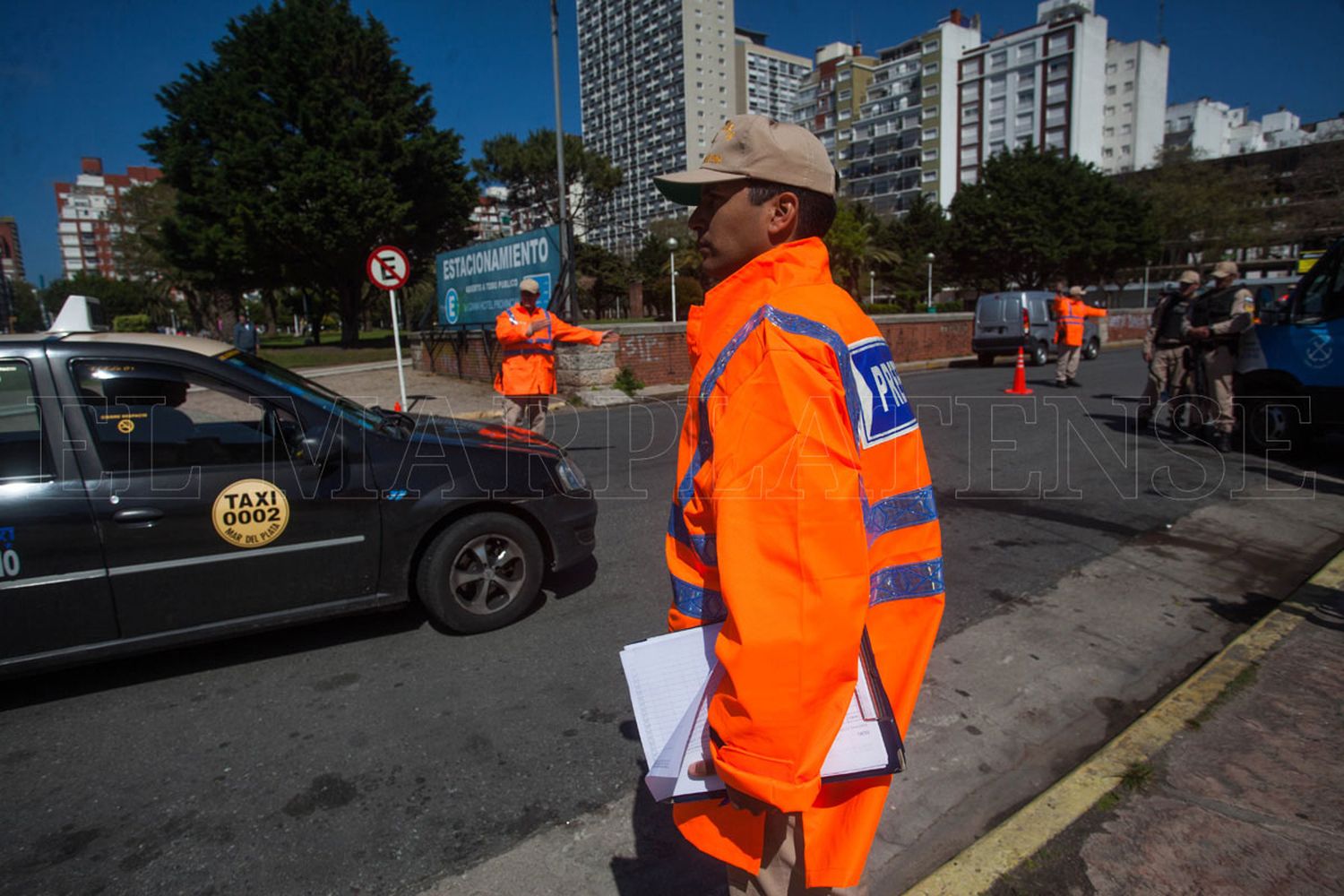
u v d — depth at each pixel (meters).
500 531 3.88
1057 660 3.46
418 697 3.26
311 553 3.50
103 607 3.16
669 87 143.75
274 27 29.12
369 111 29.44
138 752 2.89
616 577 4.65
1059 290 14.22
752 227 1.22
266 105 28.92
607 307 66.19
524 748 2.86
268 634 3.90
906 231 61.34
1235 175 51.00
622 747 2.86
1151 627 3.79
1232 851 2.15
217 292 37.03
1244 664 3.21
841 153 115.75
